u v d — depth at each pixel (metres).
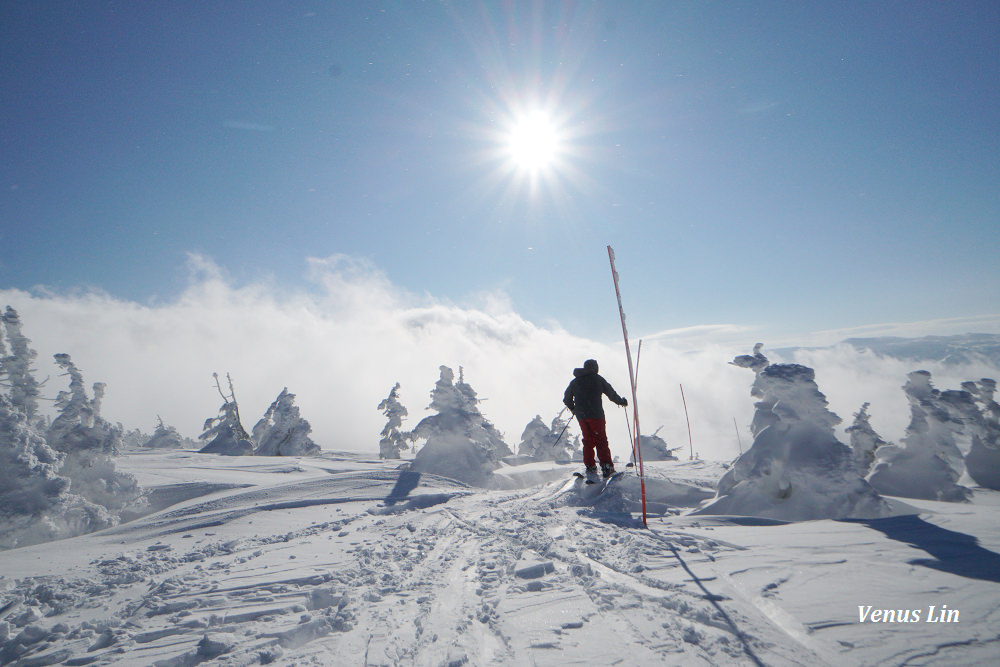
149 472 13.66
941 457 9.17
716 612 2.70
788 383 6.32
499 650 2.43
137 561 5.47
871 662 2.05
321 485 10.11
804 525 4.99
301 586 3.86
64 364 12.20
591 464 8.27
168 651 2.76
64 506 9.45
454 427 14.98
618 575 3.54
